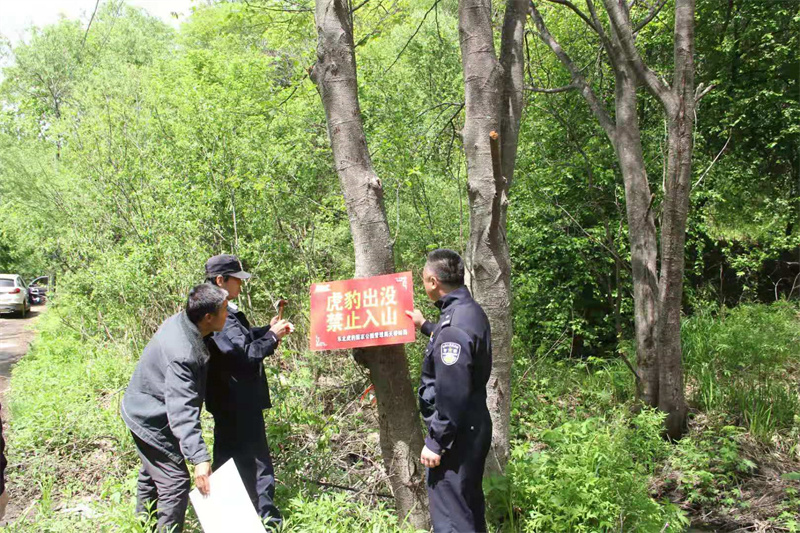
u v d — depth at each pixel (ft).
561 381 23.70
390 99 28.66
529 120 34.14
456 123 27.48
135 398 10.94
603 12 32.89
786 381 23.21
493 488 12.10
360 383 19.56
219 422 11.90
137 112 30.48
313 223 23.90
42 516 12.28
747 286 40.37
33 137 58.54
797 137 40.96
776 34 40.04
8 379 30.42
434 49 33.58
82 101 32.48
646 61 36.81
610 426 16.61
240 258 21.80
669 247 19.20
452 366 9.66
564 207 34.06
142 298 24.12
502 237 13.04
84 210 30.32
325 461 14.40
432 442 9.93
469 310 10.18
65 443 17.16
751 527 14.57
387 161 23.31
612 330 34.42
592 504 11.80
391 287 10.93
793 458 17.83
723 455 17.15
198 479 9.80
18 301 72.02
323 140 27.45
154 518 11.10
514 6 14.67
